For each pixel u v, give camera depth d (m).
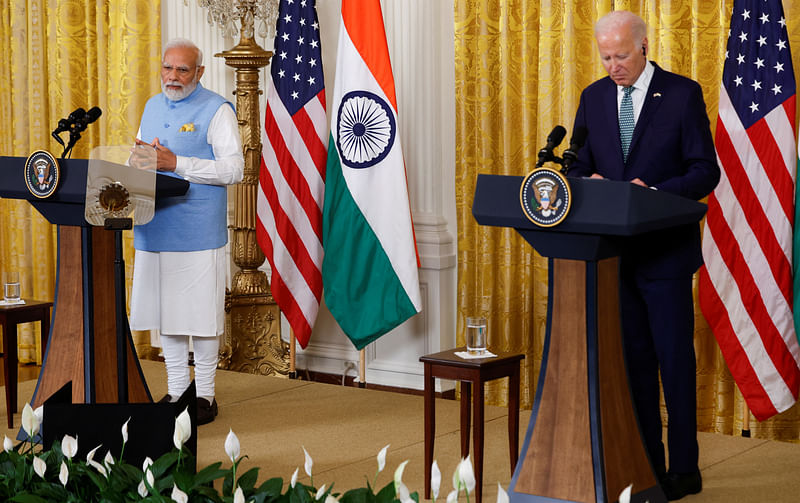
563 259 3.08
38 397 4.27
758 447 4.35
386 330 5.41
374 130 5.41
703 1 4.81
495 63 5.37
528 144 5.33
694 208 3.12
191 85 4.71
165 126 4.71
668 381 3.59
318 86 5.78
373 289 5.44
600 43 3.54
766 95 4.58
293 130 5.79
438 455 4.25
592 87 3.79
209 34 6.57
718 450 4.31
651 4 4.96
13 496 2.05
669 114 3.58
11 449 2.18
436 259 5.69
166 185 4.31
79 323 4.25
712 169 3.54
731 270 4.69
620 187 2.83
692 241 3.56
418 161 5.75
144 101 6.66
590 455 3.05
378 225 5.42
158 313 4.79
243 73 6.11
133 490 2.04
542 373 3.15
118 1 6.66
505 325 5.41
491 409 5.10
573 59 5.10
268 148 5.84
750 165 4.61
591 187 2.88
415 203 5.78
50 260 7.15
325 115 5.80
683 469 3.64
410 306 5.37
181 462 2.10
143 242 4.70
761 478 3.89
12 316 4.75
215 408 4.91
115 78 6.71
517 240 5.36
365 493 1.89
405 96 5.75
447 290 5.80
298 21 5.79
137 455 2.54
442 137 5.75
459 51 5.43
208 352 4.84
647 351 3.70
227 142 4.69
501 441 4.47
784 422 4.83
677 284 3.55
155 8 6.58
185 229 4.66
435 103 5.71
